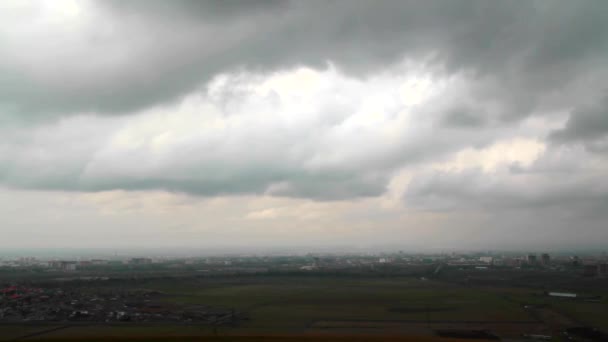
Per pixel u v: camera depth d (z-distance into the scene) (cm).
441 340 9644
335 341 8731
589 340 10706
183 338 8762
